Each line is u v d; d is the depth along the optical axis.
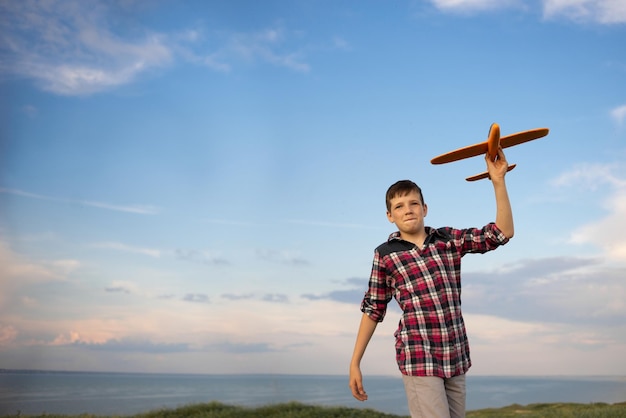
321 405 13.98
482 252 2.79
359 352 2.97
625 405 13.40
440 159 2.79
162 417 14.14
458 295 2.78
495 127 2.56
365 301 2.97
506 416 13.24
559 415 11.35
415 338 2.70
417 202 2.87
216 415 13.40
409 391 2.67
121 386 170.62
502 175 2.74
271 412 13.38
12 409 16.86
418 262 2.78
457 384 2.71
